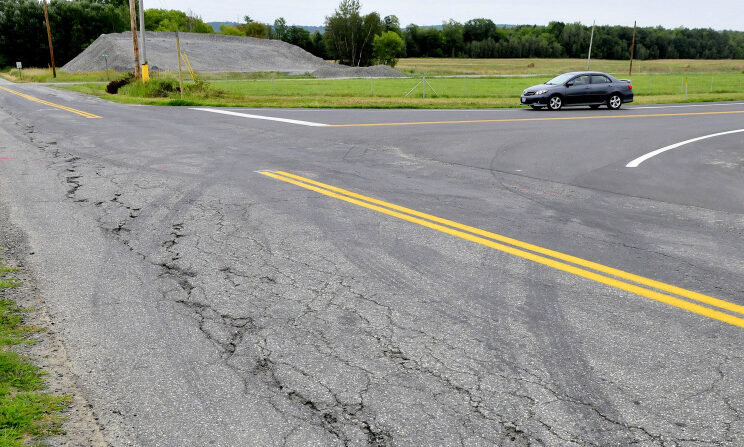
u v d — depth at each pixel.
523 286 5.03
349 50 97.56
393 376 3.60
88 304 4.67
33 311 4.53
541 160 11.65
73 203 7.88
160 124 17.16
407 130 16.17
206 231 6.63
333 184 9.12
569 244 6.22
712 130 16.88
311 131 15.73
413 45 140.75
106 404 3.32
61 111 20.98
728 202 8.27
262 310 4.57
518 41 143.38
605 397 3.37
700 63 115.19
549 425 3.12
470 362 3.76
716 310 4.55
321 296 4.83
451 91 39.44
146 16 135.38
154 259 5.73
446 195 8.48
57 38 92.00
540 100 23.27
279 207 7.66
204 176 9.66
